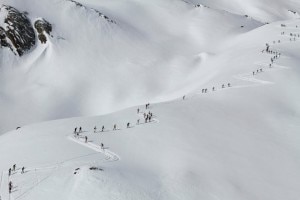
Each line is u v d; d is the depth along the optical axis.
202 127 55.78
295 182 41.28
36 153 45.53
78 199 32.00
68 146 48.00
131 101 117.19
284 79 77.69
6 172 39.91
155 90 123.69
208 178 39.41
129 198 32.84
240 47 131.62
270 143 51.19
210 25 177.25
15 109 107.50
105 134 53.06
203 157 44.88
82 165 40.19
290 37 120.75
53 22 142.00
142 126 56.34
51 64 126.75
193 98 71.94
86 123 59.41
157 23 175.50
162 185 36.44
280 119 60.81
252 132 54.81
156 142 49.41
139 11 182.00
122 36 150.62
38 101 112.12
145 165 41.56
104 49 140.12
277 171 43.47
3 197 33.72
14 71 122.25
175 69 135.25
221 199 35.41
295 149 49.97
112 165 39.62
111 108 113.94
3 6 135.38
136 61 138.25
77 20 147.50
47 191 33.94
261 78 79.12
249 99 69.00
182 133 52.97
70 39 138.38
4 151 47.59
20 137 53.47
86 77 124.81
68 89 118.56
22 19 134.00
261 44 117.94
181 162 42.78
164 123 57.47
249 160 45.47
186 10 191.00
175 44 159.25
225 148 48.44
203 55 141.88
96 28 147.88
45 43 133.00
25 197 33.28
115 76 127.94
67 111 111.38
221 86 78.25
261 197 37.16
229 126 56.62
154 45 153.25
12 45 127.00
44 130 56.38
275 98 69.69
